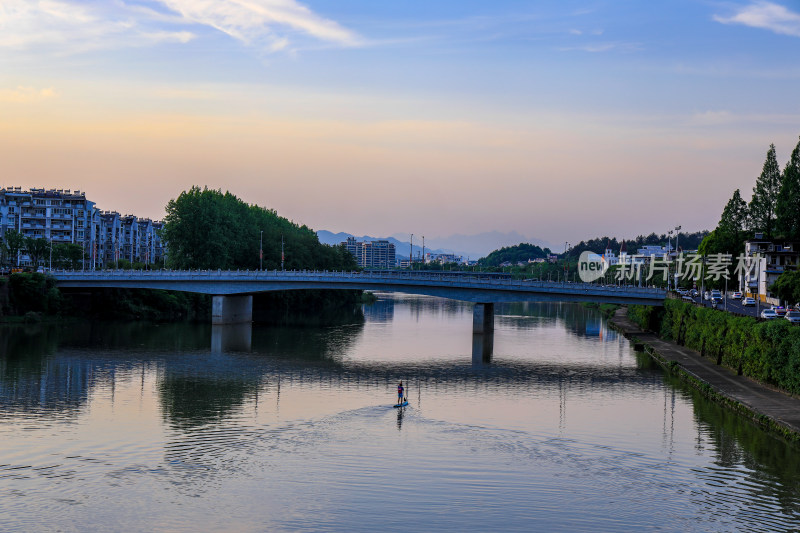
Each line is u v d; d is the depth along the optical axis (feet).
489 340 557.33
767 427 278.26
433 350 496.23
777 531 191.21
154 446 252.83
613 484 221.87
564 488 217.77
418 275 606.96
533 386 366.02
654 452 252.21
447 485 218.79
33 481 218.18
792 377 309.42
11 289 588.91
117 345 485.56
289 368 410.31
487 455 247.09
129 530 187.42
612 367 426.92
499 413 305.73
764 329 339.36
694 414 304.71
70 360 419.74
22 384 348.79
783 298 475.31
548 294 555.28
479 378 388.16
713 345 420.77
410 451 249.96
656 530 191.21
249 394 337.11
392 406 315.78
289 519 194.18
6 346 463.42
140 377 373.40
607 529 191.31
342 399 329.72
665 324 542.57
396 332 608.60
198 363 421.18
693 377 370.73
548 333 618.44
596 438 268.41
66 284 622.54
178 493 210.59
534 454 248.73
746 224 625.41
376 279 587.68
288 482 219.61
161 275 614.34
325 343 522.06
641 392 350.64
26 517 193.77
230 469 230.27
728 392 327.06
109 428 274.16
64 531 186.19
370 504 204.13
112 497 207.21
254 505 202.69
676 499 211.00
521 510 201.67
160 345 492.13
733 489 218.79
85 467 230.68
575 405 321.93
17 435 262.88
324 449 251.19
